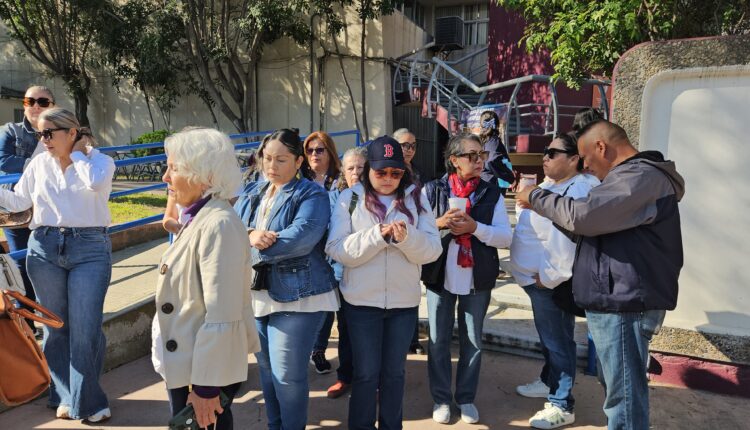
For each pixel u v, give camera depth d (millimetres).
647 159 2367
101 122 15906
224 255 1930
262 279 2627
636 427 2396
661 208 2311
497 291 5160
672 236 2330
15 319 2273
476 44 16703
